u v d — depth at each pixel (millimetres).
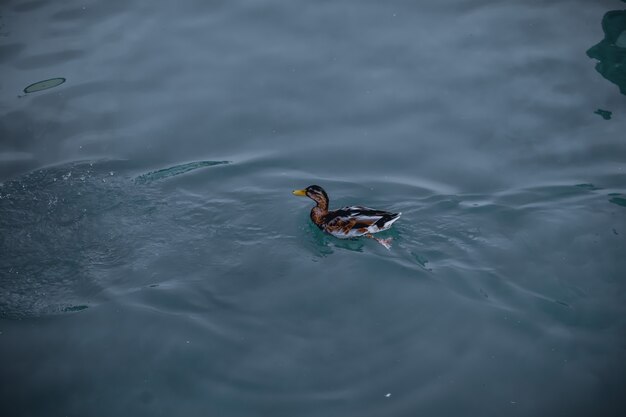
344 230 15219
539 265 14305
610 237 14852
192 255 15266
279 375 12297
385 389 11898
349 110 19219
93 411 11820
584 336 12719
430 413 11422
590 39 21031
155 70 20891
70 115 19453
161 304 13961
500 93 19469
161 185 17203
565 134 18094
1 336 13375
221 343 13000
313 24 22406
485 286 13883
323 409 11609
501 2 22875
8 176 17484
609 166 17016
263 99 19719
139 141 18594
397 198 16391
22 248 15562
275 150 18094
